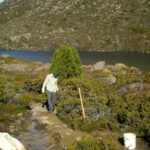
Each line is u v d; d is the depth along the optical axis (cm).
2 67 4372
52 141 1502
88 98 1912
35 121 1797
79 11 16275
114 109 1773
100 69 3875
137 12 15188
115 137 1545
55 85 1977
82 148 1309
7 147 1269
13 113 1923
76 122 1695
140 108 1725
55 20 15975
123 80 2803
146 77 3175
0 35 15400
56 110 1966
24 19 16850
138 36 13362
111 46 12962
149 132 1525
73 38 14075
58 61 2648
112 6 16000
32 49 13688
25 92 2419
